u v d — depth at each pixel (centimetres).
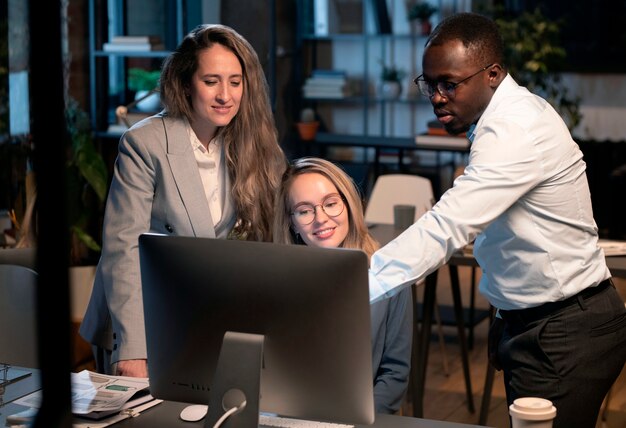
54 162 116
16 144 453
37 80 114
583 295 226
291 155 716
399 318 229
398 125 762
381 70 754
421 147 677
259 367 174
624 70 702
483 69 219
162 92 253
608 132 718
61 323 123
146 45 558
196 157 254
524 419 181
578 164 224
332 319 172
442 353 454
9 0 464
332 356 174
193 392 188
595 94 716
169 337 186
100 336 258
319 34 746
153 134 249
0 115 459
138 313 241
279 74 711
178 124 252
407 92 752
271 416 204
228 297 178
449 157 740
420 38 734
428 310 387
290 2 727
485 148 215
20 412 205
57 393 128
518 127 214
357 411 177
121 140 252
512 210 223
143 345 239
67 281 121
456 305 405
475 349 489
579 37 709
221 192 259
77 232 493
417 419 203
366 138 713
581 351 225
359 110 767
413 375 371
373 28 741
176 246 181
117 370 239
